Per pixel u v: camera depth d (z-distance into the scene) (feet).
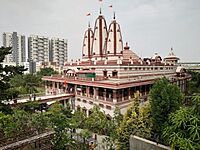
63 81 182.91
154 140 71.67
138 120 77.71
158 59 246.68
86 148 81.71
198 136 46.91
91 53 208.54
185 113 51.55
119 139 79.46
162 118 69.92
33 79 224.94
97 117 104.94
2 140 48.55
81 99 163.94
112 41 181.57
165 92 71.20
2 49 76.74
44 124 60.85
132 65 170.81
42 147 53.72
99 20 193.77
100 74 174.60
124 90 140.15
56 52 492.54
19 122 56.24
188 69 335.26
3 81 77.77
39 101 146.10
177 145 48.65
